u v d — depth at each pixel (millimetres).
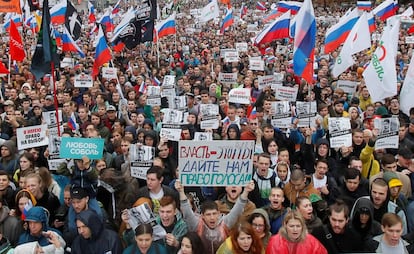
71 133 9547
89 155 7359
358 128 9797
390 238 5430
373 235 5945
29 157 8242
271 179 7449
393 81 10516
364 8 19078
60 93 14547
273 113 10805
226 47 28016
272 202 6535
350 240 5828
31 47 26531
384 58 10547
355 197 7148
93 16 34906
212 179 6152
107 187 7121
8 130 11539
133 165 8141
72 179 7262
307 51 10445
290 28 18688
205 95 12734
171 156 9141
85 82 15703
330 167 8664
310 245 5172
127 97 15023
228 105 12891
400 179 7434
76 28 21719
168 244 5641
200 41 33562
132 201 6941
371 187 6480
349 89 14500
